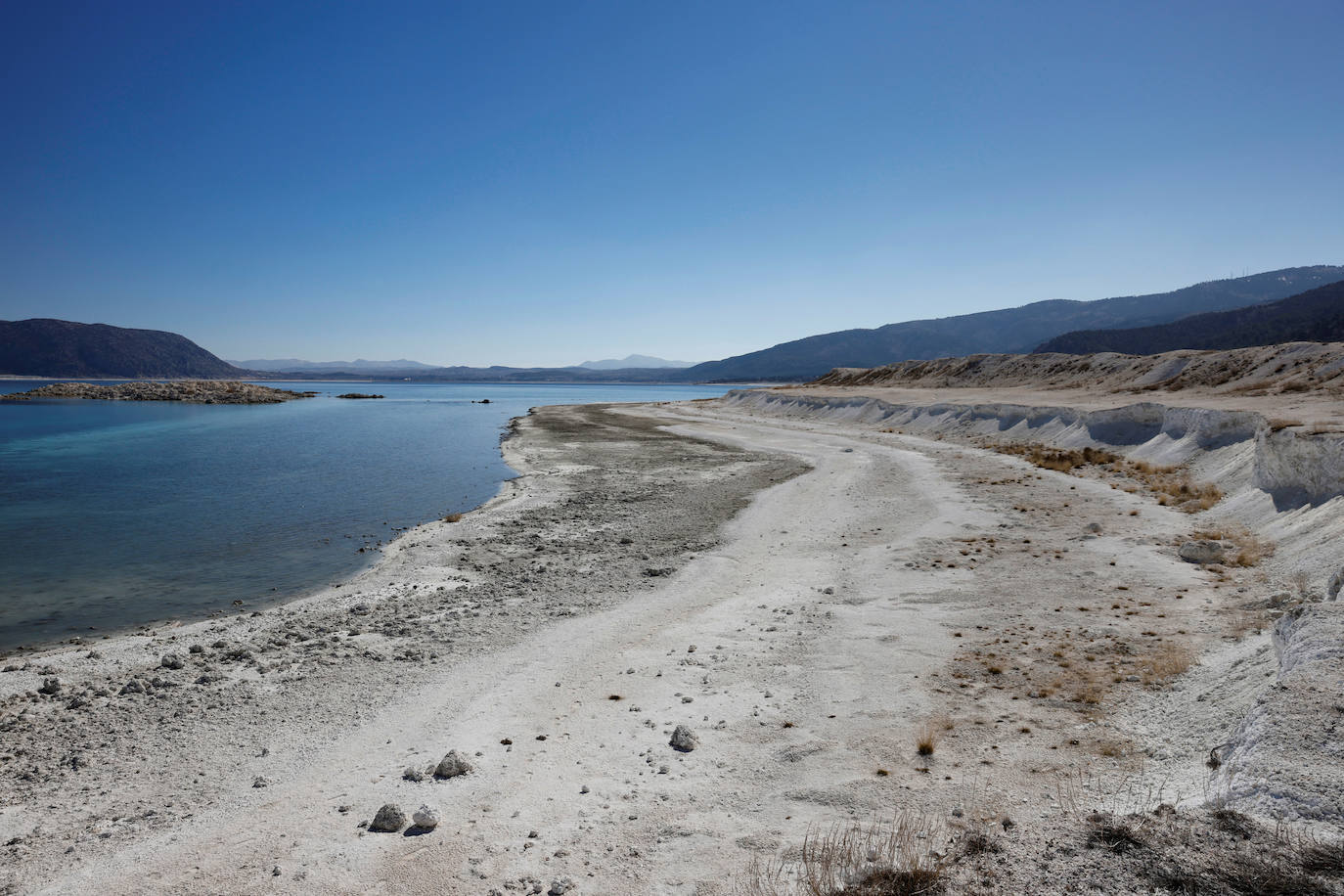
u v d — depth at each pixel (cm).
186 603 1662
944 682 991
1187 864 449
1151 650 1034
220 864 638
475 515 2606
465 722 951
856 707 927
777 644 1211
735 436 5822
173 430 6925
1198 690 835
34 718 1002
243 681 1131
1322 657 664
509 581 1730
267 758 867
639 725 920
